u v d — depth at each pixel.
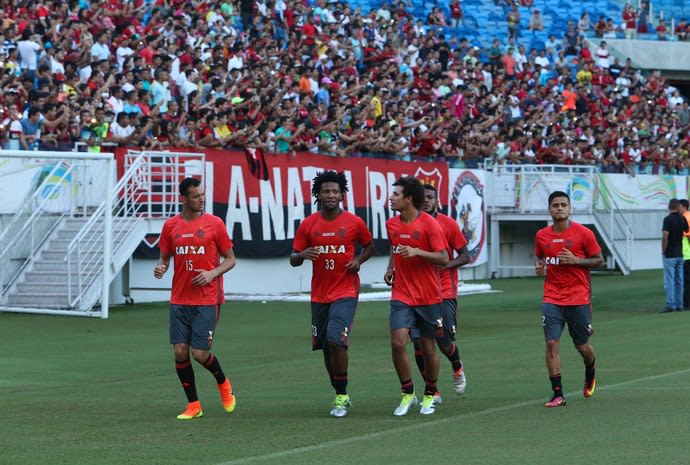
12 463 22.78
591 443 24.09
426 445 24.25
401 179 28.47
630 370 37.44
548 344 29.86
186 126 68.81
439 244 28.16
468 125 91.06
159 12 79.00
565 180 91.56
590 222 93.00
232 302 68.62
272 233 73.25
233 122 71.31
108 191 57.75
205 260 28.28
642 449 23.27
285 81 80.88
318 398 32.06
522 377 35.94
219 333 51.78
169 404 31.23
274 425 27.28
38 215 61.62
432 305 28.39
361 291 76.06
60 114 62.41
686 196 108.50
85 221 62.88
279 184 73.69
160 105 68.38
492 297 72.62
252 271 72.44
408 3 113.44
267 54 83.81
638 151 105.62
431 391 28.88
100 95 65.56
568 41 116.56
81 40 69.44
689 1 130.00
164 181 64.19
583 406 29.58
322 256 28.78
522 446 23.89
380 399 31.72
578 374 36.41
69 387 35.31
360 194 79.75
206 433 26.20
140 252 66.88
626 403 29.97
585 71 111.81
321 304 29.00
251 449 24.08
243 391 33.78
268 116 74.69
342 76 87.31
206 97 72.62
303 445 24.50
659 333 49.69
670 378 35.12
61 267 61.22
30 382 36.56
